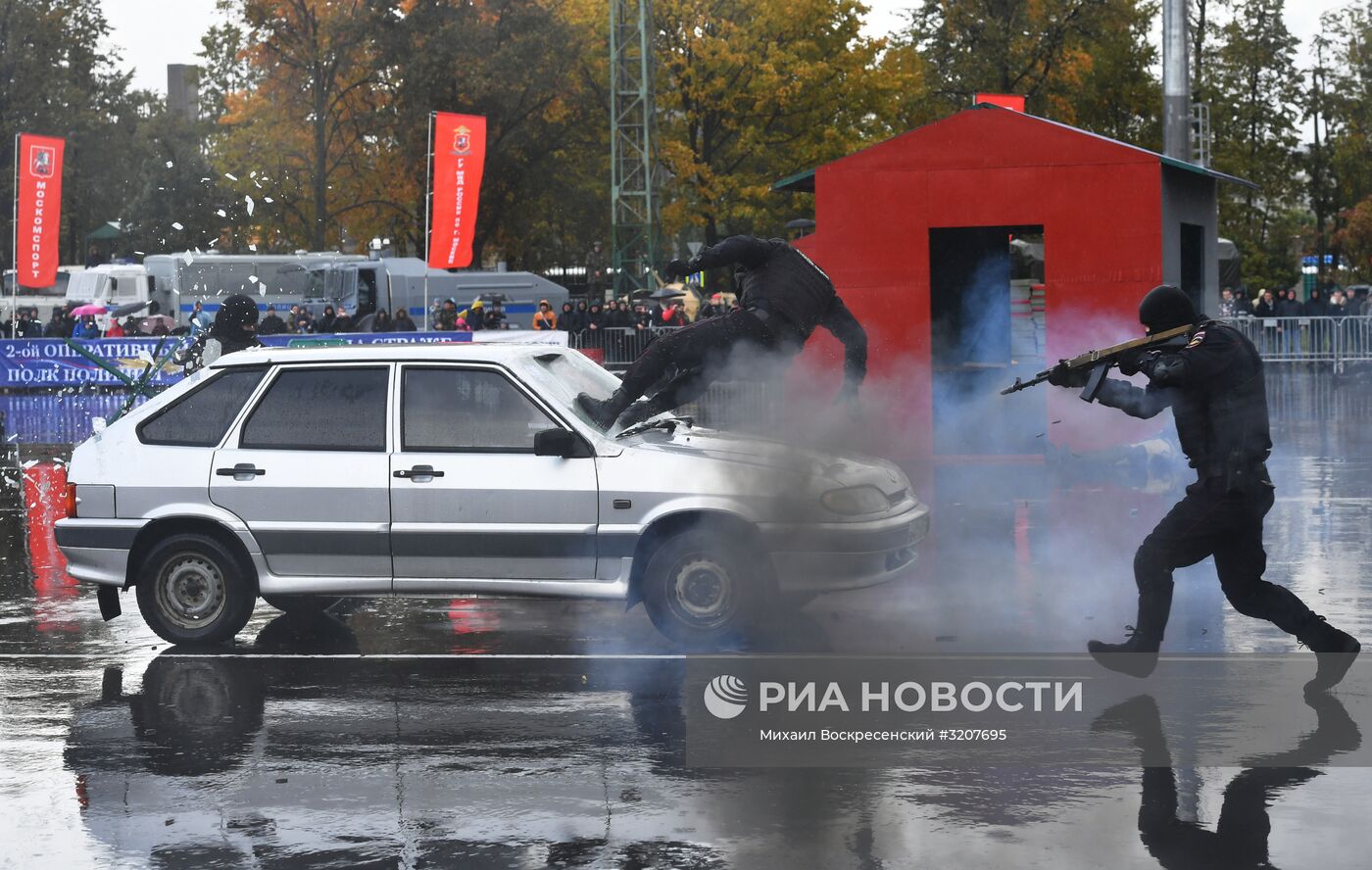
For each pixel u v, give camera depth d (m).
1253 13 68.69
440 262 33.81
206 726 6.95
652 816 5.52
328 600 9.95
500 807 5.66
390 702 7.32
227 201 54.66
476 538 8.50
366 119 55.59
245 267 47.94
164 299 48.16
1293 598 7.13
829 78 53.16
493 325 37.16
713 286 54.09
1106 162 16.83
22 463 20.44
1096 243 16.89
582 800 5.72
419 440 8.65
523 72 53.53
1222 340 6.97
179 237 56.59
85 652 8.67
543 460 8.51
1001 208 17.12
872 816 5.48
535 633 8.95
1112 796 5.67
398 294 48.56
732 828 5.38
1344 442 19.77
